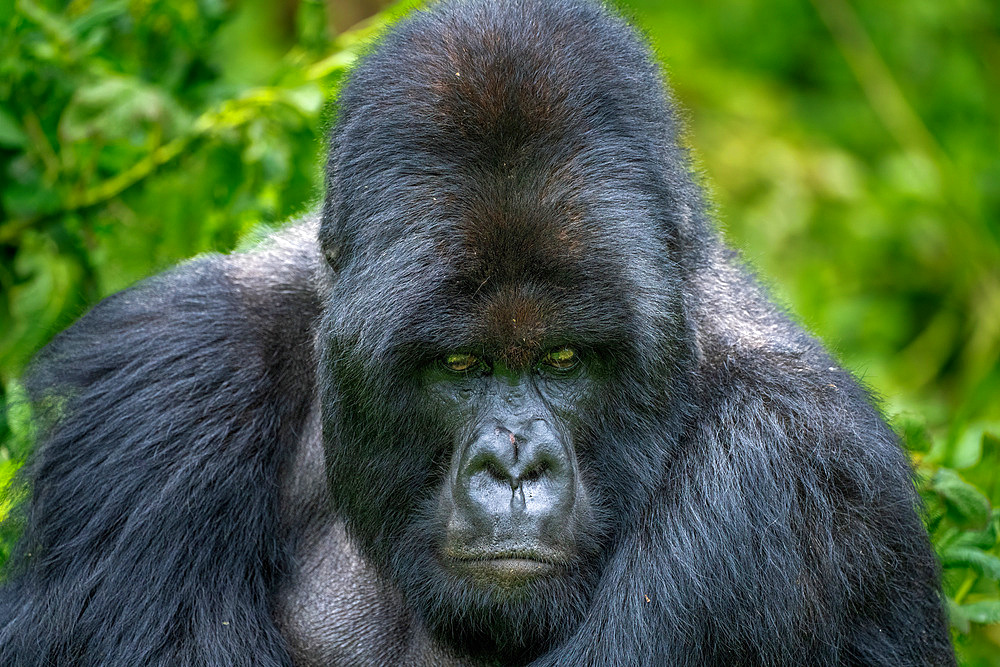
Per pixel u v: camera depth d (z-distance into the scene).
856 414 18.61
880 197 41.38
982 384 35.94
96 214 26.47
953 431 23.53
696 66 45.03
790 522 17.75
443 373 17.06
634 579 17.67
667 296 17.06
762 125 43.91
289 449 19.25
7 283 26.55
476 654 18.38
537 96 16.42
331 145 18.38
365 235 16.98
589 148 16.48
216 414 18.38
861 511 18.05
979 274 40.00
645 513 17.91
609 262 16.14
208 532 18.17
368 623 18.67
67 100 25.36
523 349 16.41
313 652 18.70
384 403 17.20
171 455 18.19
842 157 42.88
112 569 17.91
